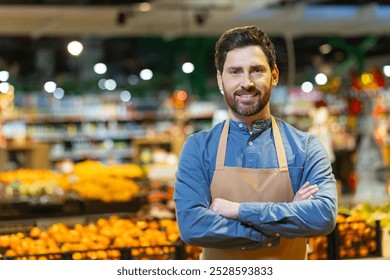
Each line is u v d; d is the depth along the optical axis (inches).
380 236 187.2
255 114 124.3
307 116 904.9
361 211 221.5
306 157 126.7
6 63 909.2
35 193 337.7
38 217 315.9
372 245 187.0
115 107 849.5
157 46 681.0
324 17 470.9
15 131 788.0
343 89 696.4
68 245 179.2
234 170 124.7
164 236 190.2
